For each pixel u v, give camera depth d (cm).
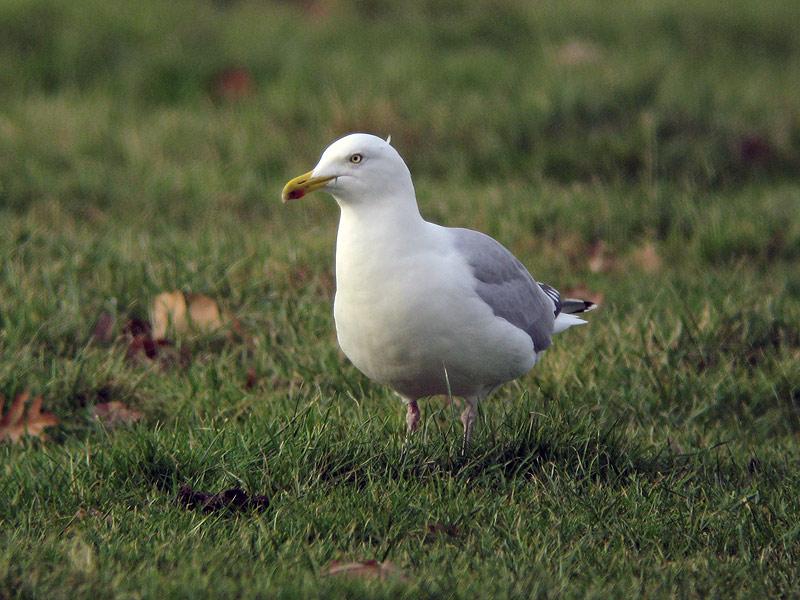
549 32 2008
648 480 825
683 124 1627
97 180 1432
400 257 795
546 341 911
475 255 830
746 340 1077
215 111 1700
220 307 1096
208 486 784
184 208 1395
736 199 1477
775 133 1628
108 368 977
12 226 1239
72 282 1077
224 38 1892
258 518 730
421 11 2080
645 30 2047
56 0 1898
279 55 1844
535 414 852
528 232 1344
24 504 750
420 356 811
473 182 1541
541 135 1609
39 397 927
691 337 1064
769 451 902
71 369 966
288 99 1683
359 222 805
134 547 683
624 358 1030
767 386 1008
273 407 894
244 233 1302
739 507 779
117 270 1134
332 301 1138
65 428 930
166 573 656
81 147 1531
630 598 652
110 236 1254
